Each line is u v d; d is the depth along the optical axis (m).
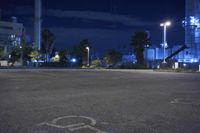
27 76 27.05
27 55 82.81
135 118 7.09
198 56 73.88
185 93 12.95
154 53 83.75
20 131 5.80
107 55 83.19
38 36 98.81
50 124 6.39
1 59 83.69
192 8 74.75
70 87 15.65
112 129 5.97
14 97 11.16
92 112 7.87
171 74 33.97
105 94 12.32
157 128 6.09
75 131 5.81
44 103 9.55
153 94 12.45
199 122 6.69
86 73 34.84
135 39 73.56
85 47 88.38
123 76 28.14
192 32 74.88
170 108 8.64
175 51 78.62
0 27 109.00
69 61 87.88
